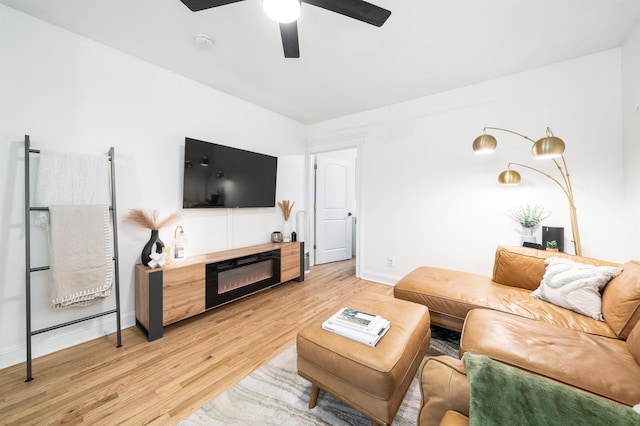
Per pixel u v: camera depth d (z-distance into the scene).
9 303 1.72
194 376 1.61
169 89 2.52
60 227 1.78
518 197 2.56
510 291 1.92
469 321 1.52
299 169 4.11
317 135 4.14
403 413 1.34
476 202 2.79
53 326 1.83
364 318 1.45
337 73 2.56
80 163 1.90
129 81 2.25
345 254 4.99
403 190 3.29
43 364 1.72
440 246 3.03
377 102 3.29
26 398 1.42
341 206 4.91
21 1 1.64
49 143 1.86
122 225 2.22
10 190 1.72
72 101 1.96
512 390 0.62
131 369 1.67
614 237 2.14
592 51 2.18
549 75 2.40
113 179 2.03
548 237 2.26
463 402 0.70
